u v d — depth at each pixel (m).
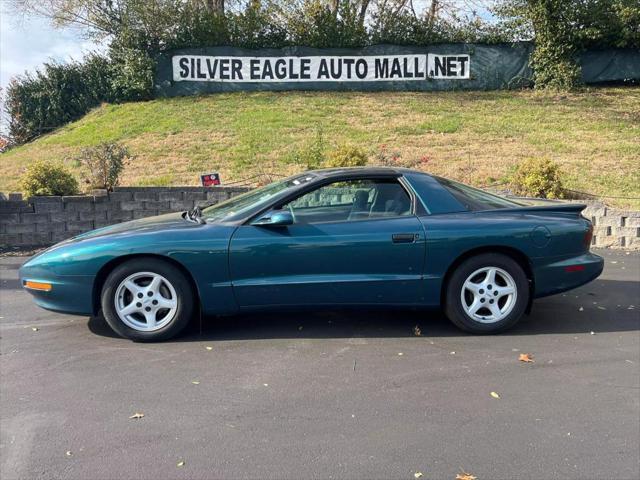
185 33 17.36
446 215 4.88
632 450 3.16
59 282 4.67
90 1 18.39
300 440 3.24
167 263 4.66
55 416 3.52
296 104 15.93
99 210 8.98
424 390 3.87
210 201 9.38
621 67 17.19
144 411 3.58
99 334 4.98
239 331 5.03
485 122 14.41
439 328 5.11
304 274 4.70
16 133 18.30
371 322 5.27
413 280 4.77
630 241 8.73
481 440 3.25
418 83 17.12
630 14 16.44
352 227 4.74
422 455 3.09
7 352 4.56
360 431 3.33
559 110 15.17
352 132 13.87
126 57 17.14
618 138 13.14
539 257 4.88
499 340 4.82
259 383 3.98
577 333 5.00
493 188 10.19
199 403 3.68
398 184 4.97
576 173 11.23
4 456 3.08
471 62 17.12
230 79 17.20
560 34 16.61
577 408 3.64
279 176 10.94
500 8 17.30
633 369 4.24
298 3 17.66
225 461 3.04
